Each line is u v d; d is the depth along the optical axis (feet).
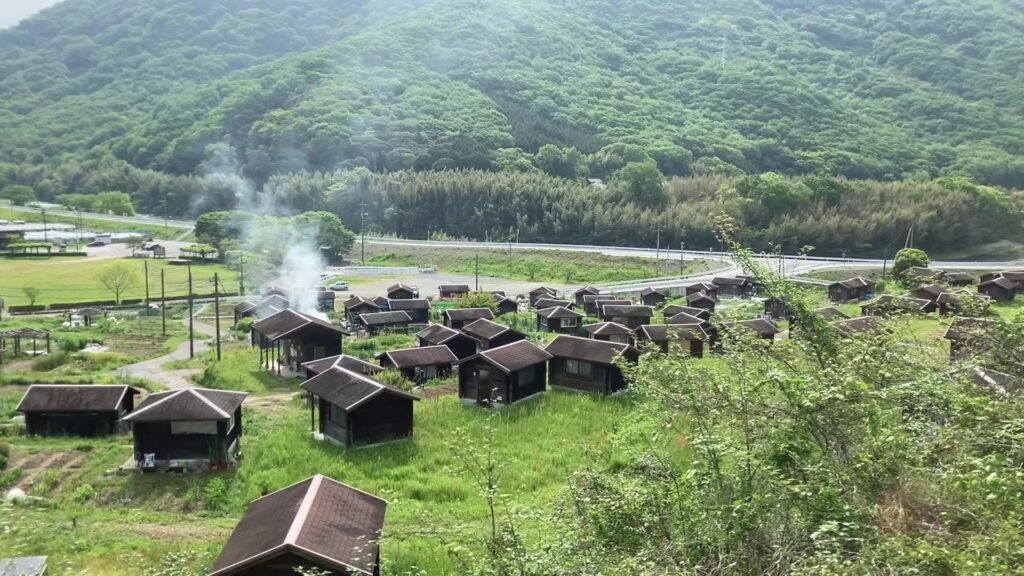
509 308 221.66
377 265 354.95
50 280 281.95
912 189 378.32
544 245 363.97
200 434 82.23
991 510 24.54
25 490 76.28
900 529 26.30
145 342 181.88
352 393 86.38
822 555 23.71
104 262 328.70
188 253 345.51
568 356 113.60
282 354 146.61
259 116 570.46
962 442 29.66
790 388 30.89
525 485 69.26
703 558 29.58
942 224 349.00
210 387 125.59
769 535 29.17
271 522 43.68
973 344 44.65
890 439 27.71
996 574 20.25
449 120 544.62
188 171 531.91
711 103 636.07
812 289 49.39
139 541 58.75
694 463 33.76
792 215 360.07
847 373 32.37
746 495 30.40
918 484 27.20
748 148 516.73
